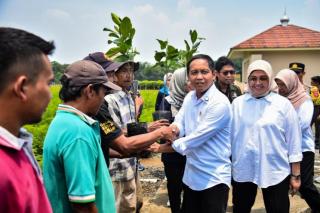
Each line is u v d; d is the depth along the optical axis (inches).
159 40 163.8
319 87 381.1
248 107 138.8
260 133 134.5
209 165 128.3
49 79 56.3
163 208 210.5
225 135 130.2
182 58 193.8
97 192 82.9
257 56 609.3
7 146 49.1
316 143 382.6
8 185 47.0
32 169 53.9
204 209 130.5
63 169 79.4
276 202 135.6
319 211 175.2
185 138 126.2
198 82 127.0
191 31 192.5
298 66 224.1
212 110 124.7
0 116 51.6
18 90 51.6
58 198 80.2
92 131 82.3
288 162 137.5
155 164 320.8
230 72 190.5
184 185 138.6
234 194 146.9
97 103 87.4
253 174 138.8
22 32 53.2
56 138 79.4
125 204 146.4
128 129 123.5
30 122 55.6
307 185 170.7
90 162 79.2
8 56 50.2
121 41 147.1
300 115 170.7
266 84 135.3
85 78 83.8
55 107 466.0
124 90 144.9
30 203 50.4
